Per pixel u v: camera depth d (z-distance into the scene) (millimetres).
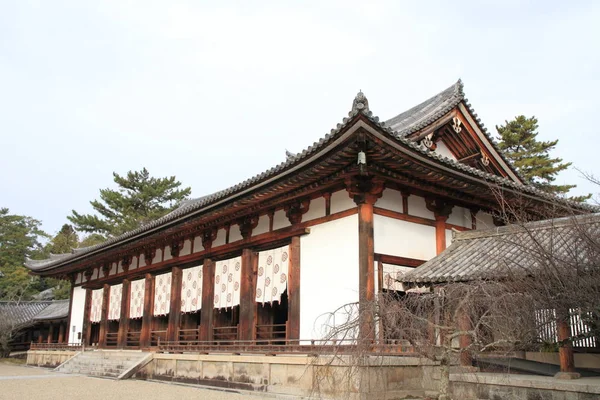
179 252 23766
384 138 12836
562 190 30375
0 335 39656
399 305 9281
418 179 15516
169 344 22125
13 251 63781
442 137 19766
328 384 12969
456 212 18047
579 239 10812
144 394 15570
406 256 15867
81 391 16578
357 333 9555
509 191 15570
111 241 25984
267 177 15375
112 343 29438
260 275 18500
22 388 17797
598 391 9352
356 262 14883
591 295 9148
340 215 15773
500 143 36438
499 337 9523
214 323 20547
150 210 58000
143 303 25734
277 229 18078
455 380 11562
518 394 10516
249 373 15961
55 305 44094
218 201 17859
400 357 13008
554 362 13141
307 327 15961
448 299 9609
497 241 13391
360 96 12273
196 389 16953
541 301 9672
